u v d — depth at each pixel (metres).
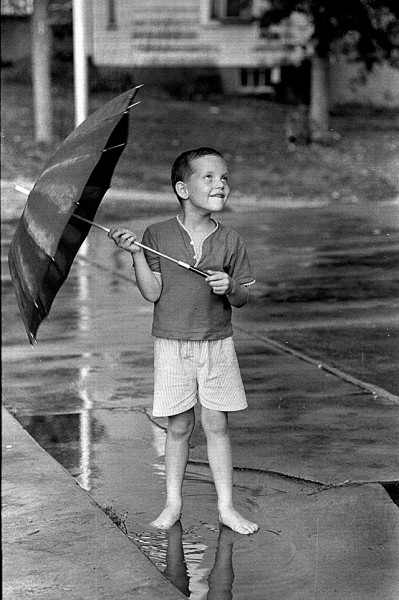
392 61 37.81
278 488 7.72
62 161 5.74
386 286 16.34
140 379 11.22
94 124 5.89
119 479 8.03
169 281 6.85
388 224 23.72
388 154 35.97
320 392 10.43
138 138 36.88
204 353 6.88
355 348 12.33
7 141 35.22
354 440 8.87
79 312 14.85
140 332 13.52
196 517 7.16
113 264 19.00
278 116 40.62
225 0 43.41
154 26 43.53
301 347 12.44
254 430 9.18
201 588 6.03
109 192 29.52
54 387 10.90
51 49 43.69
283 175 32.88
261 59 43.25
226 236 6.91
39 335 13.43
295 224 23.98
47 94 36.25
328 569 6.27
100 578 6.04
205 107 41.88
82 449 8.81
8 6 45.97
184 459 7.16
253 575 6.20
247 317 14.23
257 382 10.84
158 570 6.19
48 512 7.15
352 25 35.91
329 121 41.03
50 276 5.78
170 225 6.93
